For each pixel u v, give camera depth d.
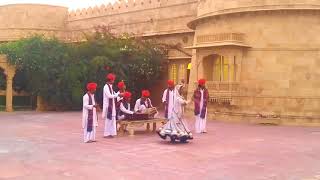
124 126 16.50
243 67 21.86
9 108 28.75
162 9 33.22
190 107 25.09
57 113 27.38
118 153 11.96
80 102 30.06
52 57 29.27
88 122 14.12
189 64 31.17
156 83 33.06
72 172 9.39
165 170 9.68
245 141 14.43
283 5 20.86
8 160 10.76
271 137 15.54
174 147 13.12
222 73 22.97
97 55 30.06
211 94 22.20
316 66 20.89
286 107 20.83
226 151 12.36
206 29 24.22
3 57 28.28
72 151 12.27
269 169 9.89
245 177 9.06
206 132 17.09
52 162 10.53
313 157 11.43
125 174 9.24
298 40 21.00
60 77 29.44
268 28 21.38
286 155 11.72
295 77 20.92
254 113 21.28
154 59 31.58
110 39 31.56
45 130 17.47
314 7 20.55
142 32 34.81
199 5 25.38
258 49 21.53
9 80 28.61
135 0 35.78
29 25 42.59
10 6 43.03
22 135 15.80
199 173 9.41
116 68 29.77
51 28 42.97
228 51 21.72
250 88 21.56
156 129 17.62
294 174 9.39
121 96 16.28
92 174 9.21
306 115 20.62
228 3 22.41
